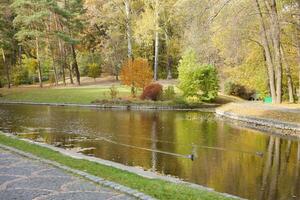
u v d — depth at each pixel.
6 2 61.62
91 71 63.41
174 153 18.03
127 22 55.94
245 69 41.66
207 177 13.82
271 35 33.62
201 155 17.70
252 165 15.80
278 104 34.88
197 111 39.72
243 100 49.91
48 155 13.08
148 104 42.34
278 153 18.19
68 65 62.50
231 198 9.37
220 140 21.53
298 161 16.52
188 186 10.46
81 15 59.41
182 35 54.84
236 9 29.16
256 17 33.31
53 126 27.08
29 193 8.47
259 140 21.62
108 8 57.34
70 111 37.94
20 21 56.56
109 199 8.18
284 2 32.69
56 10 54.81
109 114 35.50
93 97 46.47
